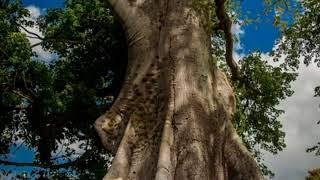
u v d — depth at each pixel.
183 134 9.48
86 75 18.41
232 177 9.73
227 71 17.48
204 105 9.96
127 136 9.84
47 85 17.34
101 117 10.35
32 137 19.19
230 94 10.86
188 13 10.92
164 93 10.19
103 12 18.25
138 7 11.18
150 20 11.04
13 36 16.83
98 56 18.33
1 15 17.52
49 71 17.50
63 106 17.28
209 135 9.70
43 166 19.25
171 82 10.10
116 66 18.09
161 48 10.65
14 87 17.97
